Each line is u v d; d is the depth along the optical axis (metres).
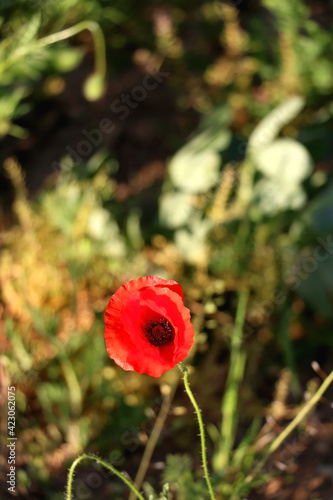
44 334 1.22
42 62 1.44
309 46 1.73
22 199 1.38
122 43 2.05
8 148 1.87
